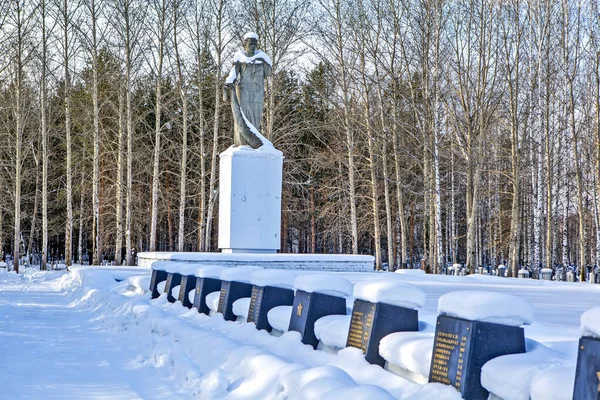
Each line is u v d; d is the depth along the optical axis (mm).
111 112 50469
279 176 29500
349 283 9539
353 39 41531
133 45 40031
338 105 43031
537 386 5031
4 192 55719
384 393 5430
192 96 48750
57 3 40125
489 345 6008
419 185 51375
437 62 37656
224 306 12961
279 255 29125
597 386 4453
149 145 55844
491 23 36969
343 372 6488
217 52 41156
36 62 42781
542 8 40844
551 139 44031
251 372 7820
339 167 48750
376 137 43531
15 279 34875
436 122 38000
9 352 11258
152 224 40062
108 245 55031
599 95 39594
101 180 54469
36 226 61188
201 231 42969
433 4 38000
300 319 9523
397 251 60625
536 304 15172
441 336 6379
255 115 29672
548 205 39531
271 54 41281
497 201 54812
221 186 30141
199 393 7824
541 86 40406
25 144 52156
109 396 7945
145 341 11781
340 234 55312
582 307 14305
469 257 34844
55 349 11602
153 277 19594
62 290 27047
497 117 40344
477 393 5918
